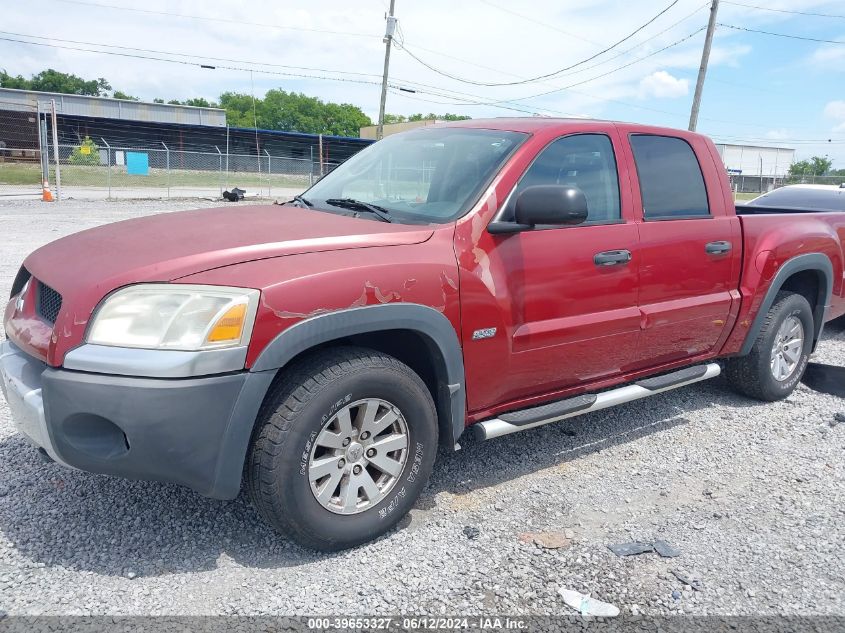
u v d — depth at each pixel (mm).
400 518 3088
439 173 3582
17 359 2904
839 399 5195
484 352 3250
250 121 106500
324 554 2924
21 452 3711
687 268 4121
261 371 2586
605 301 3715
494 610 2609
